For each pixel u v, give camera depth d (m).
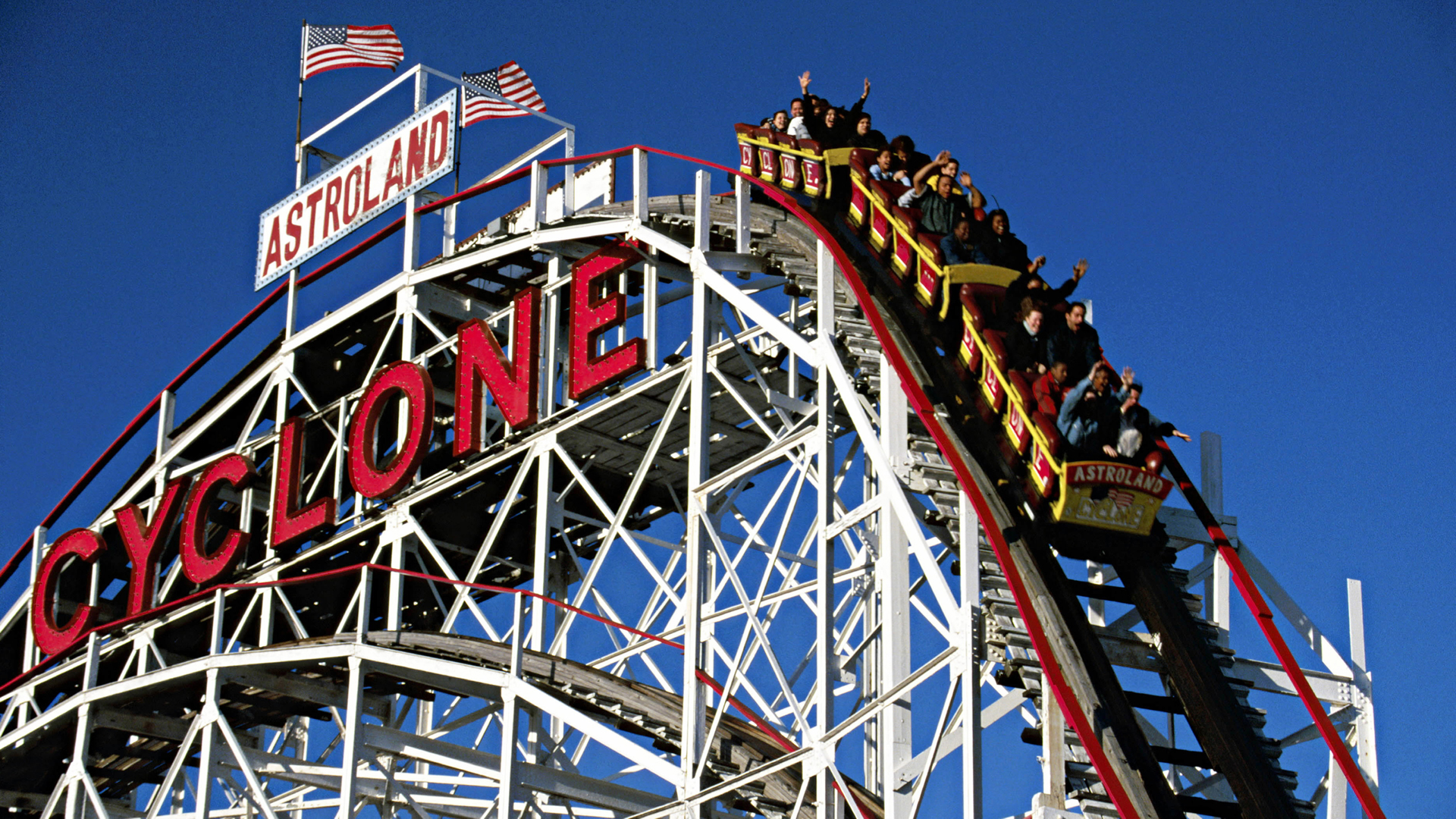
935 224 31.38
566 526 42.34
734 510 38.75
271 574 43.12
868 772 32.31
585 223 37.62
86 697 39.41
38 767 42.50
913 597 29.39
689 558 30.86
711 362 34.88
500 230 43.97
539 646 35.44
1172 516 28.31
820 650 28.23
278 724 42.56
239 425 48.56
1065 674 24.33
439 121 42.59
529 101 47.56
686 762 29.36
